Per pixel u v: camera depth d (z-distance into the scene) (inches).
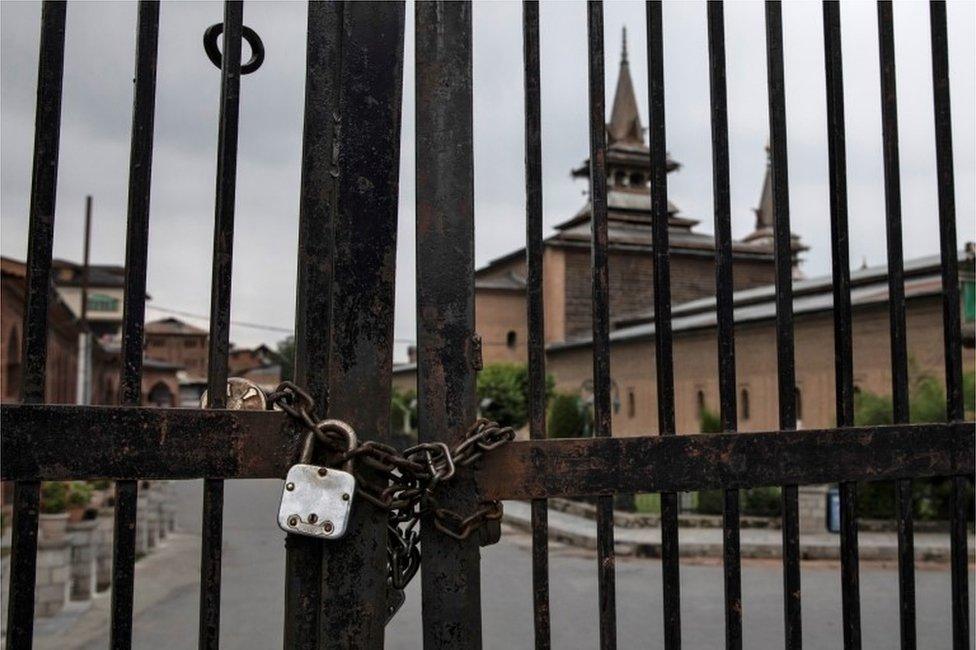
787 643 78.1
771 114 82.2
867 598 443.5
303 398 66.7
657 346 76.6
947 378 87.1
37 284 61.6
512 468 71.4
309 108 69.9
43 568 382.9
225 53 66.9
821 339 1114.1
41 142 62.4
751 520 655.8
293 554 67.3
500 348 2297.0
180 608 404.2
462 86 73.5
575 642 349.1
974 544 553.0
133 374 63.4
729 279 79.2
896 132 86.4
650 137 77.5
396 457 66.7
